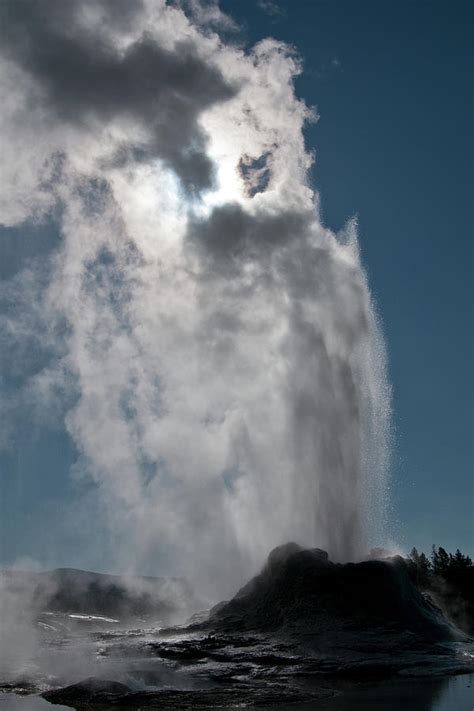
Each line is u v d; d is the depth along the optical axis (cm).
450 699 2297
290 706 2291
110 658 3212
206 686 2648
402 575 3966
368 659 3008
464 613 5516
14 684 2814
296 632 3472
